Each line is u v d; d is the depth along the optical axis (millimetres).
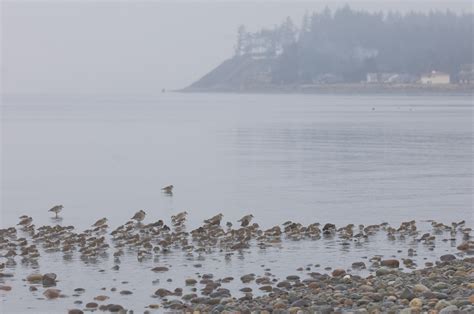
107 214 39094
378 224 34750
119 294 23203
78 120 147625
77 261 27688
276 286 23578
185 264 27094
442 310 18641
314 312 19625
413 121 124562
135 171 59062
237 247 29656
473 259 26391
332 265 26797
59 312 21438
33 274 25406
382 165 59906
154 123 132750
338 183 49312
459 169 56531
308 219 36500
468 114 149750
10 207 41812
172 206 41344
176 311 21203
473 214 37438
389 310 19312
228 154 71562
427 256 28141
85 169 61062
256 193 45562
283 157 67625
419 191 45281
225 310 20281
